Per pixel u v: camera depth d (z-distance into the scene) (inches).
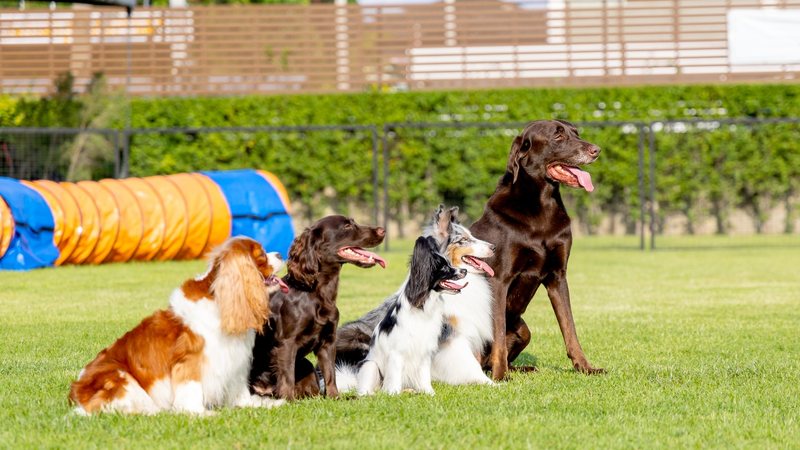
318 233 259.4
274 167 978.7
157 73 1058.7
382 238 266.2
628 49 1029.8
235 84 1045.8
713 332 389.1
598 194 972.6
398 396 258.7
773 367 304.7
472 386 277.7
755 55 1023.6
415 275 266.8
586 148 292.4
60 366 305.3
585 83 1030.4
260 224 740.0
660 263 716.0
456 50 1044.5
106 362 228.4
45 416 228.5
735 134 966.4
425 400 253.0
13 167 834.2
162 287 550.9
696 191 973.8
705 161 970.7
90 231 656.4
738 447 202.4
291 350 258.1
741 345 355.6
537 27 1038.4
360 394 268.1
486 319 292.4
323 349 266.5
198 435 209.9
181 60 1055.6
